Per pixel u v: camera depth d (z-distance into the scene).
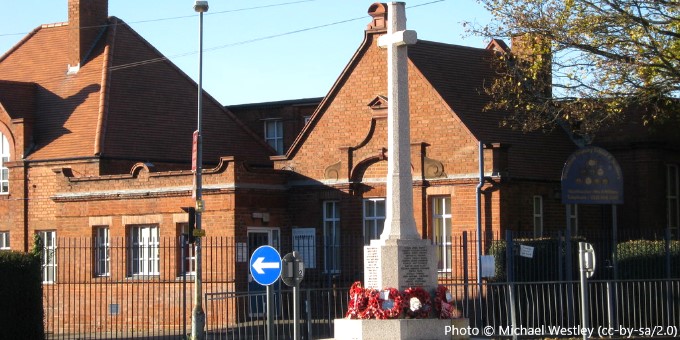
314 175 36.25
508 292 26.53
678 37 29.19
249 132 44.59
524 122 31.75
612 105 29.97
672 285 26.45
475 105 34.72
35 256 28.08
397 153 22.70
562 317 26.02
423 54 35.41
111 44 42.75
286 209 36.72
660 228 34.62
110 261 37.16
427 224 33.66
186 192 35.59
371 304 22.09
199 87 31.25
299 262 21.75
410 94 34.47
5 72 44.94
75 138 40.34
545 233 33.03
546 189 34.53
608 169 29.12
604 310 26.70
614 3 28.95
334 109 36.03
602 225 36.56
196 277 29.06
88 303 37.50
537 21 29.91
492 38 31.06
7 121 41.47
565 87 30.39
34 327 27.73
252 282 35.03
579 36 29.56
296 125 46.22
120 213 37.22
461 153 33.19
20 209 40.72
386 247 22.38
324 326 28.08
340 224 35.53
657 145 36.03
